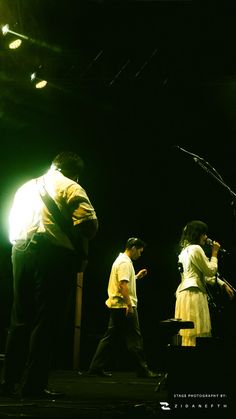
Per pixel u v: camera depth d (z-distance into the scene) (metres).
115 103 9.07
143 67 7.77
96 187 10.65
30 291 3.48
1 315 8.81
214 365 2.23
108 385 4.83
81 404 3.03
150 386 4.73
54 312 3.36
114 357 8.36
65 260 3.40
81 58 8.30
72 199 3.40
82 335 9.05
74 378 5.85
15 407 2.75
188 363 2.25
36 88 8.15
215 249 4.54
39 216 3.43
